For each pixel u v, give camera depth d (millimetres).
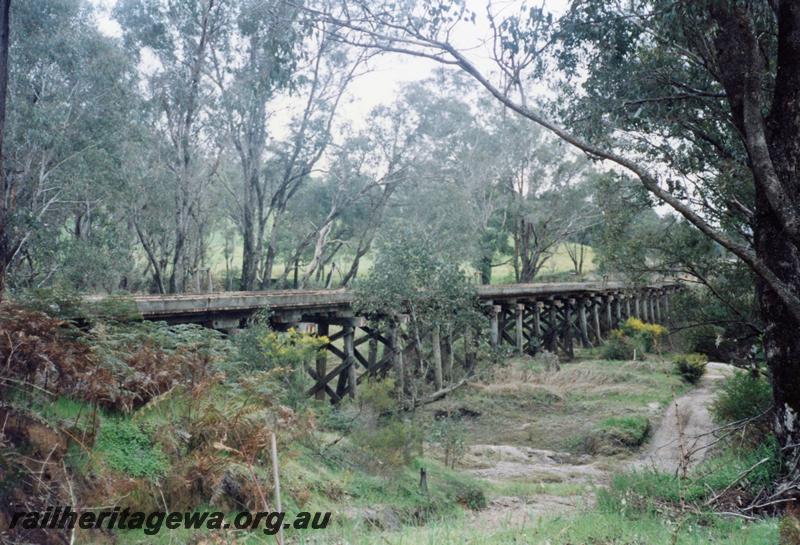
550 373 23234
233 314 13859
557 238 44438
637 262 14078
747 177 10867
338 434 10180
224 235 42938
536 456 15773
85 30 21719
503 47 8297
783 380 8180
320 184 40781
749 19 7523
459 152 40188
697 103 11273
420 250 18250
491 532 5816
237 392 6969
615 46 9961
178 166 27062
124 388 6625
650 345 29125
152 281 35281
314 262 34375
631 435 16172
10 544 4211
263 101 26109
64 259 21422
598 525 6113
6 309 5961
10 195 19359
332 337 18234
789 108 8016
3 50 6781
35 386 5512
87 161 21891
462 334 19828
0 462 4555
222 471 5918
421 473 9102
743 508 7434
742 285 13344
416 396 18016
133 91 23922
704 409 18516
